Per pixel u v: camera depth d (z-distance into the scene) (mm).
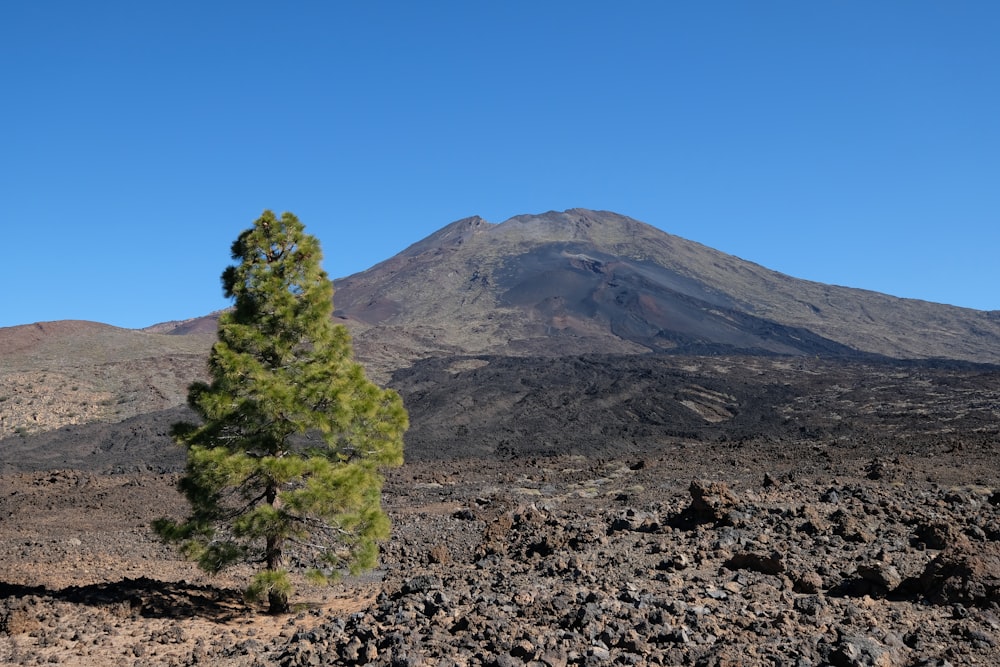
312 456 16156
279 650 11375
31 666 11180
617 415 80562
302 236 16578
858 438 54500
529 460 52500
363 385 16234
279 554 16109
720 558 15695
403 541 26328
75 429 73500
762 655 9125
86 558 23516
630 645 9594
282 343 16016
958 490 23484
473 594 13758
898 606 11258
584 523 23547
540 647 9680
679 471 40062
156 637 12875
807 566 14227
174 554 25031
